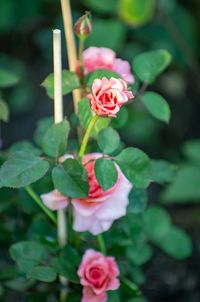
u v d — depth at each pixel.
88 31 0.92
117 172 0.87
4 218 1.13
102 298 0.92
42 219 1.07
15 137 1.92
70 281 1.00
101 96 0.81
